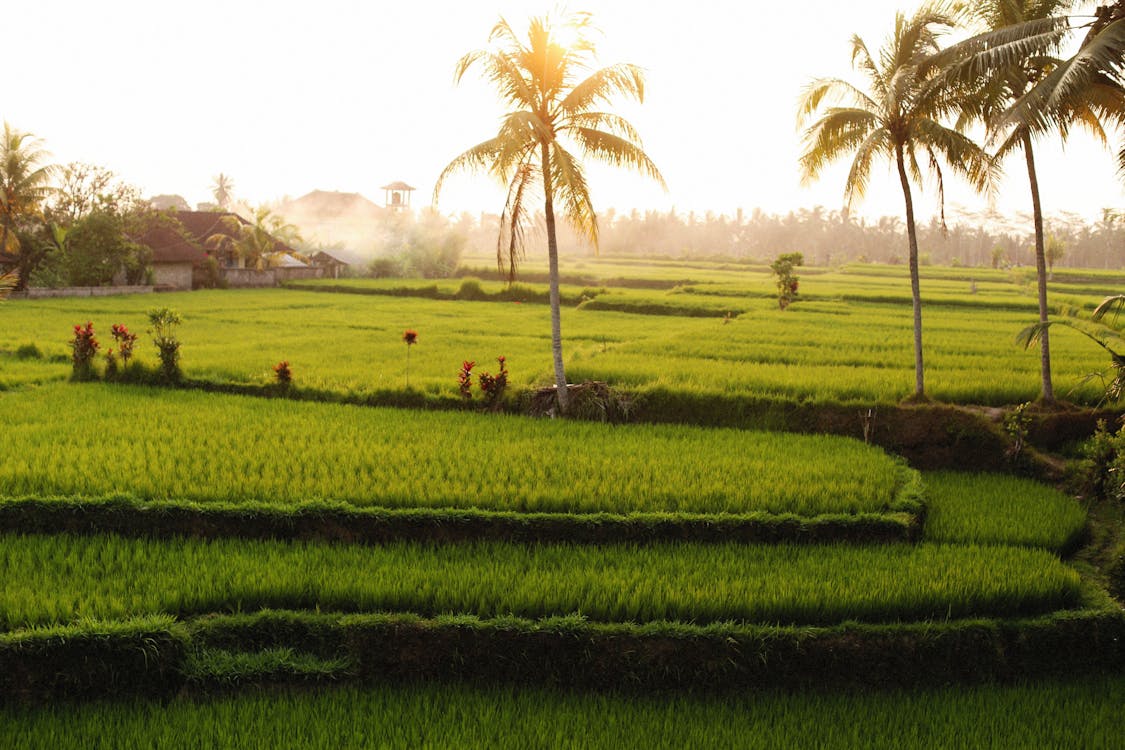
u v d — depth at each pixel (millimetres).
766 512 12227
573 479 13484
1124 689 9344
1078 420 17859
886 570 10781
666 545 11617
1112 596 10859
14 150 48469
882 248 176125
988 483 15875
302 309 45594
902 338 32469
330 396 20562
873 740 8203
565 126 18641
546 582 9906
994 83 17672
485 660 8984
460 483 12859
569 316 45312
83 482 12320
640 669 9000
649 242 181750
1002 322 40219
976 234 179000
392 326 37500
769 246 181250
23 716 8016
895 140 19141
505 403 19656
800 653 9195
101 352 25906
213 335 32844
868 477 14219
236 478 12883
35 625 8719
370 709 8289
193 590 9680
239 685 8664
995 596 10164
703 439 17078
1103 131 18312
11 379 21531
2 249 50219
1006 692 9203
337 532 11562
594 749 7793
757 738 8047
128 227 58812
